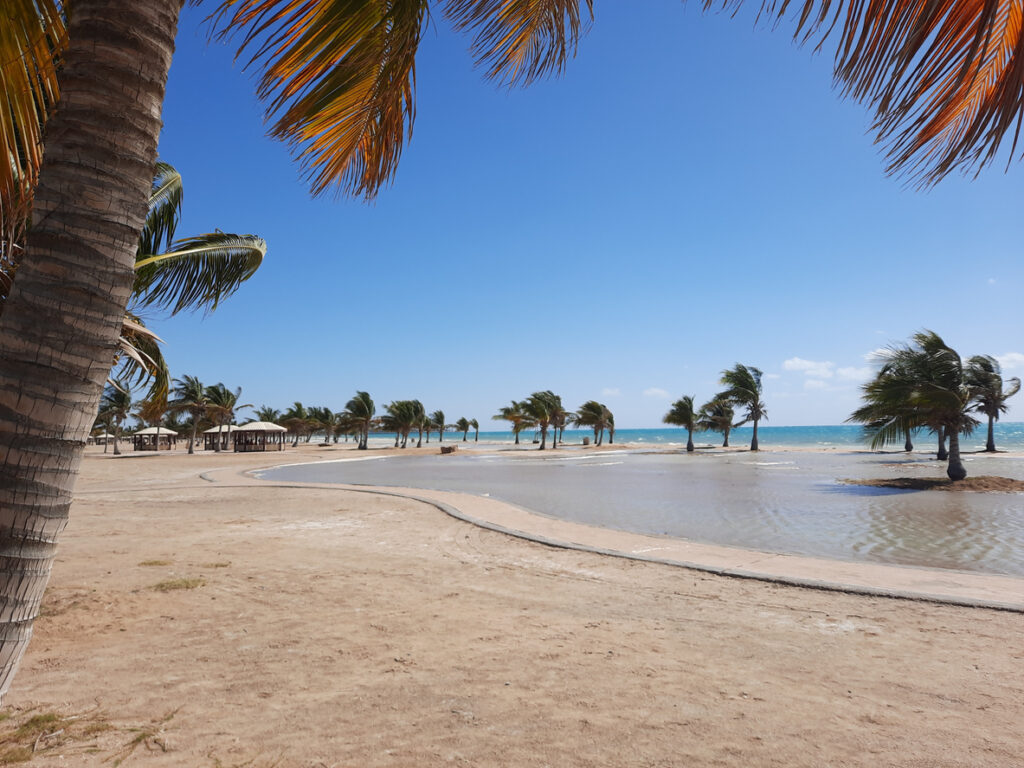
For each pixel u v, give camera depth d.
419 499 14.17
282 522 10.90
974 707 3.31
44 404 1.45
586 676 3.77
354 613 5.19
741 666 3.95
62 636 4.50
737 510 12.84
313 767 2.67
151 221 7.03
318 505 13.42
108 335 1.57
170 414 64.25
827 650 4.27
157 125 1.68
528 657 4.11
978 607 5.29
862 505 13.22
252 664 3.96
